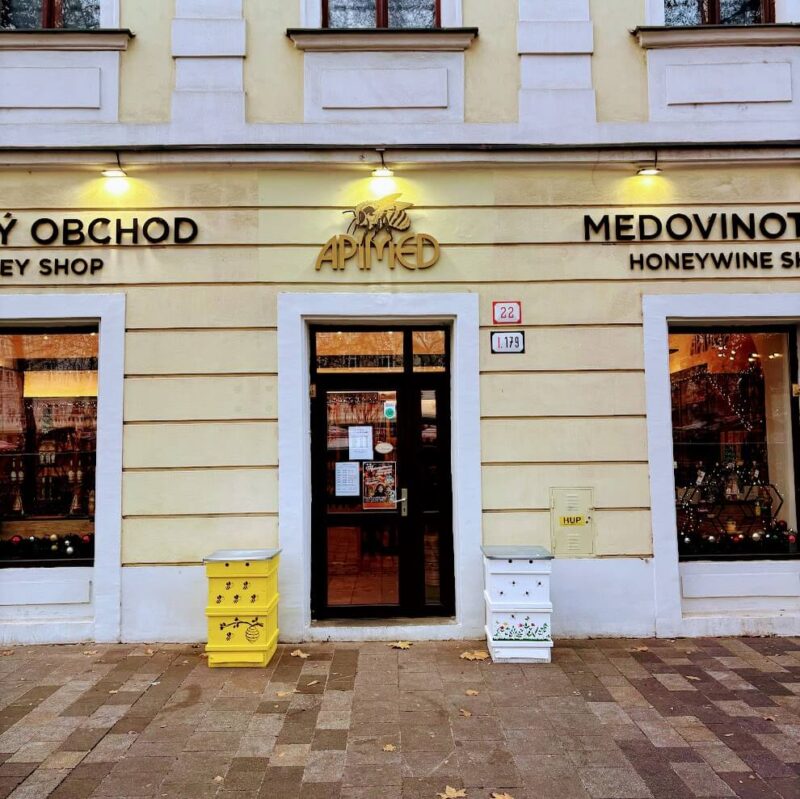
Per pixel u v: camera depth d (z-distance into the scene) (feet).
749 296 17.29
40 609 16.80
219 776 10.24
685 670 14.49
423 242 17.40
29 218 17.26
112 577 16.57
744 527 18.04
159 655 15.64
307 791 9.83
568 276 17.40
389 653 15.66
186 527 16.71
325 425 17.98
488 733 11.59
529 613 15.05
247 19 17.75
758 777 10.16
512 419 17.11
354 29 17.42
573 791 9.81
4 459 17.69
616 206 17.63
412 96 17.66
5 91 17.30
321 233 17.42
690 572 17.29
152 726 11.91
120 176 17.37
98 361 17.43
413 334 18.16
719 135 17.51
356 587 17.71
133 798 9.70
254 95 17.58
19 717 12.31
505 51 17.85
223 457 16.84
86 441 17.74
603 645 16.16
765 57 17.76
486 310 17.31
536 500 16.93
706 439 18.11
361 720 12.09
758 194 17.63
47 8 18.25
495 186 17.58
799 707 12.57
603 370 17.25
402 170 17.53
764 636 16.76
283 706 12.71
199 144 17.07
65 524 17.53
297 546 16.69
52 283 17.13
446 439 18.01
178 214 17.35
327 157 17.22
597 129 17.51
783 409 18.29
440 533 17.88
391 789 9.89
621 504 16.97
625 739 11.35
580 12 17.89
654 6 17.99
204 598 16.61
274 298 17.20
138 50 17.62
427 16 18.51
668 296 17.38
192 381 17.01
